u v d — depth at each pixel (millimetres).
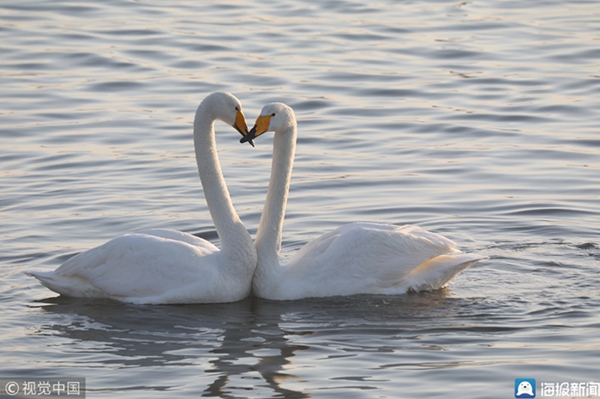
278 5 32250
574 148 19109
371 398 8992
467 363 9812
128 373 9688
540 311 11445
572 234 14609
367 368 9734
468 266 12750
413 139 19938
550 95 22688
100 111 21547
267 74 24297
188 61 25297
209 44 26859
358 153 19062
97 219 15383
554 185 17016
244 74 24266
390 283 12281
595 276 12797
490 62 25578
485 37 28047
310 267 12289
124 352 10305
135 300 12047
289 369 9750
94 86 23266
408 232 12523
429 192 16719
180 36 27562
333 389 9219
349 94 22953
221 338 10734
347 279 12203
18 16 29125
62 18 29172
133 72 24375
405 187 17000
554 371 9547
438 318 11297
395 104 22281
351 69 24859
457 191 16750
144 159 18641
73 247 14172
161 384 9414
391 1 33156
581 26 29047
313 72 24547
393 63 25547
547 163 18250
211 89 23109
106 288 12078
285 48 26750
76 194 16641
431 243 12430
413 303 11930
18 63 24703
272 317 11477
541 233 14695
